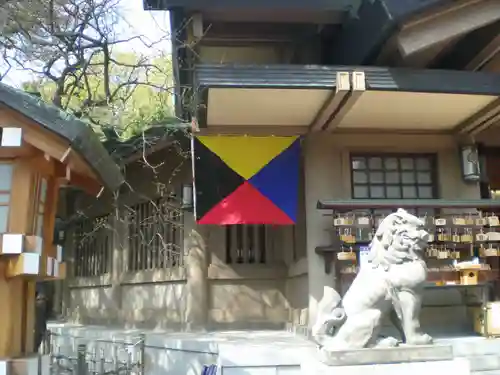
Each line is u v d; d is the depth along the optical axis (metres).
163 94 13.70
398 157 10.19
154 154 11.59
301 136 9.81
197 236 10.55
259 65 7.72
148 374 9.20
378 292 6.63
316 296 9.09
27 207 5.33
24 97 5.15
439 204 8.91
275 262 10.86
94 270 13.72
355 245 8.97
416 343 6.57
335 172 9.77
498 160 10.75
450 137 10.21
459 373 6.26
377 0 7.78
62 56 11.07
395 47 8.16
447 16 7.79
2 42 10.87
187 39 9.08
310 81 7.75
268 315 10.58
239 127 9.62
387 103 8.59
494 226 9.21
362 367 6.11
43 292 11.75
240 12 8.64
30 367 5.13
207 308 10.41
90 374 8.76
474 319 9.20
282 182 9.45
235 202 9.25
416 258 6.89
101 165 5.89
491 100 8.48
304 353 7.38
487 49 8.84
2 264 5.18
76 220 14.16
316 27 10.42
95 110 12.02
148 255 11.82
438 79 7.98
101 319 12.92
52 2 10.68
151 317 11.40
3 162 5.39
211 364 7.82
